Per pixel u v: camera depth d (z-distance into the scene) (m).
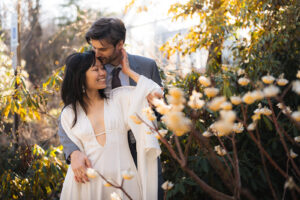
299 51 2.26
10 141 2.90
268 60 2.19
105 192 1.69
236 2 2.42
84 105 1.74
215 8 2.69
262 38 2.25
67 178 1.77
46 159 2.51
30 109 2.70
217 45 2.72
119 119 1.74
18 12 3.45
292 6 2.15
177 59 3.37
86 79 1.71
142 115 1.71
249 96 1.00
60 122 1.80
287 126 2.04
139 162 1.73
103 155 1.70
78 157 1.70
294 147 2.03
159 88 1.74
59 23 7.68
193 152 2.24
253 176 2.04
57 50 6.32
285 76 2.28
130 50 3.48
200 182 0.93
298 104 2.18
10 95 2.59
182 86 2.49
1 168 2.58
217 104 0.98
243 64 2.40
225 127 0.84
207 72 2.43
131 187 1.70
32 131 3.26
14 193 2.55
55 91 2.81
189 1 2.79
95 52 1.79
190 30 2.94
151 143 1.67
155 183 1.74
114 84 1.89
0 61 3.44
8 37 5.75
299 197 2.02
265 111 1.16
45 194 2.59
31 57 6.53
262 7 2.32
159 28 5.46
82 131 1.72
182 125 0.85
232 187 1.07
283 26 2.21
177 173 2.13
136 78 1.80
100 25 1.78
